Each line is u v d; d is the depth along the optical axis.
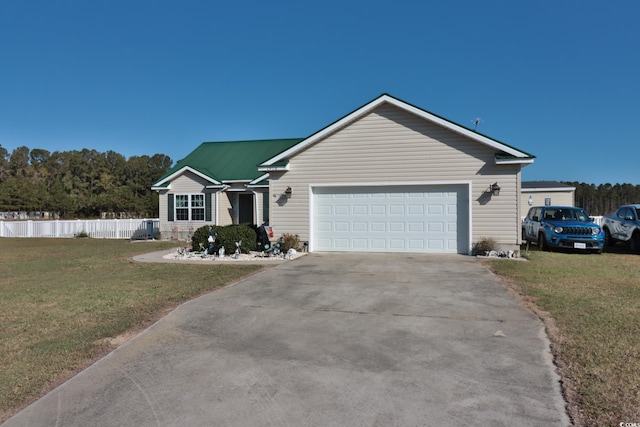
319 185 13.70
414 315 5.84
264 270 9.86
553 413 3.14
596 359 4.10
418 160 12.95
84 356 4.45
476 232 12.54
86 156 91.44
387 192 13.33
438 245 12.95
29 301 6.90
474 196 12.56
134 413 3.24
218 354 4.46
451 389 3.56
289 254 12.52
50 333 5.22
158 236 22.72
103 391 3.63
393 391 3.54
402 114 13.07
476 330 5.14
